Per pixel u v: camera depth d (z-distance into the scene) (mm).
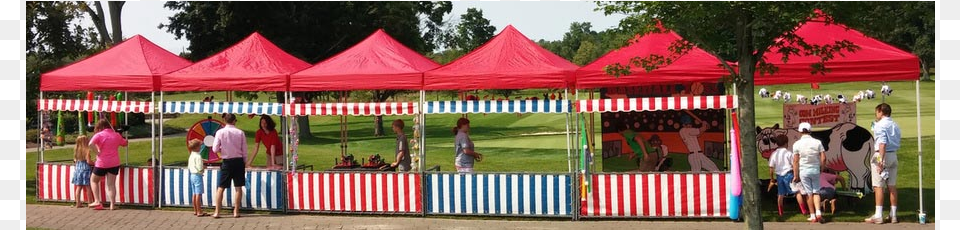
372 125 43406
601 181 10859
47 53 17234
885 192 12578
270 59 12367
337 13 33469
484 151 22844
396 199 11422
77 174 12430
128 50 12992
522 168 17766
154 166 12375
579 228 10273
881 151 10172
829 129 11938
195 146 11656
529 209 11039
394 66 11547
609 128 13227
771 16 7113
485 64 11250
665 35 11164
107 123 12430
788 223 10367
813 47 7680
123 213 11883
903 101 37250
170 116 46344
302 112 11555
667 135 12969
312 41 33312
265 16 31938
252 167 12766
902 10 7422
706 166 12742
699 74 10680
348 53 12188
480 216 11273
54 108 12852
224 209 12156
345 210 11586
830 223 10328
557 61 11508
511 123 39656
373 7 34219
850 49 7727
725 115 12672
